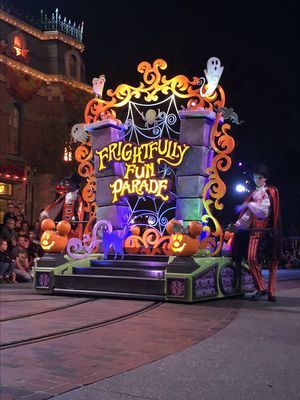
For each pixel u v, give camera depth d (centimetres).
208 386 388
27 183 2833
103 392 371
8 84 2736
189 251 866
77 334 579
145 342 538
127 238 1066
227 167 956
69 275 966
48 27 3017
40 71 2923
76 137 1127
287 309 797
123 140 1090
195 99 1033
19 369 430
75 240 1016
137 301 877
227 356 479
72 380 399
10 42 2769
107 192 1064
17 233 1401
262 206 884
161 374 418
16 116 2831
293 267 2456
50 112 2931
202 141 970
